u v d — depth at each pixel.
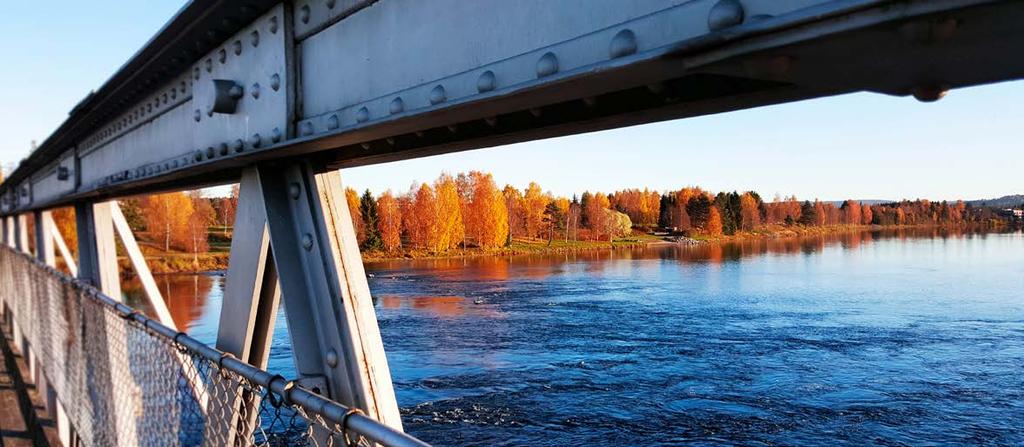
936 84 0.79
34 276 7.30
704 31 0.96
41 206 8.14
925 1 0.64
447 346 23.33
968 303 35.12
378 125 1.55
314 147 1.88
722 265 62.16
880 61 0.77
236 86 2.28
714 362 21.30
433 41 1.50
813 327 27.64
